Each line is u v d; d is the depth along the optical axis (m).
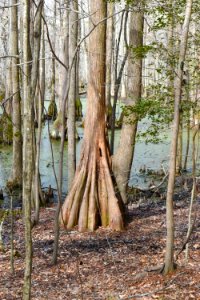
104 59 11.36
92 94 11.45
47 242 10.81
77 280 8.46
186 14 7.02
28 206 5.80
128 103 11.68
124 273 8.57
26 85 5.83
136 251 9.77
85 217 11.48
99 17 11.12
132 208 13.47
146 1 8.80
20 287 8.34
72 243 10.62
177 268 8.12
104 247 10.20
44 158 21.69
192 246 9.52
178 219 11.82
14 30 15.62
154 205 13.74
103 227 11.52
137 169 18.84
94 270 8.89
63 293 7.94
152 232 11.01
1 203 15.22
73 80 12.89
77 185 11.73
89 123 11.64
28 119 5.81
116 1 10.19
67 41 15.02
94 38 11.26
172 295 7.19
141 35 11.28
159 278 7.89
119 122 26.56
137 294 7.43
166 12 8.65
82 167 11.78
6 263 9.65
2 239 11.25
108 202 11.51
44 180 18.08
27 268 5.89
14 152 16.78
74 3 12.73
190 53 9.04
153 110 9.13
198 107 10.17
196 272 7.92
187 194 14.76
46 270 9.09
